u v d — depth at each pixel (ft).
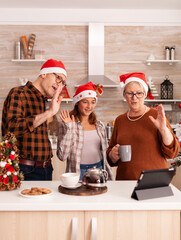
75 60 17.58
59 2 16.03
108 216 5.12
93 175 5.70
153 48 17.65
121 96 17.78
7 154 5.77
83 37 17.54
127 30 17.60
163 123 6.27
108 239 5.13
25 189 5.73
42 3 16.20
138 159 6.96
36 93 7.45
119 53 17.63
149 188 5.39
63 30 17.48
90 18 17.17
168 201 5.18
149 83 16.99
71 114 8.44
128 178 7.00
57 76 7.41
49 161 7.63
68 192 5.50
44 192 5.43
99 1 15.87
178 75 17.76
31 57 17.37
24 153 7.14
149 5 16.49
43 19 17.11
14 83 17.48
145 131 6.98
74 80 17.63
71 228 5.10
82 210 5.08
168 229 5.16
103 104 17.78
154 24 17.56
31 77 17.52
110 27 17.56
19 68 17.47
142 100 7.08
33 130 6.48
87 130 8.40
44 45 17.48
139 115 7.20
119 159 7.43
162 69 17.78
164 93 17.33
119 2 16.02
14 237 5.08
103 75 17.34
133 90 7.03
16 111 6.82
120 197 5.39
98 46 17.26
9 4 16.37
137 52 17.66
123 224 5.13
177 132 11.76
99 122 8.64
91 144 8.28
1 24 17.26
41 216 5.07
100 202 5.08
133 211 5.13
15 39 17.33
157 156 6.95
